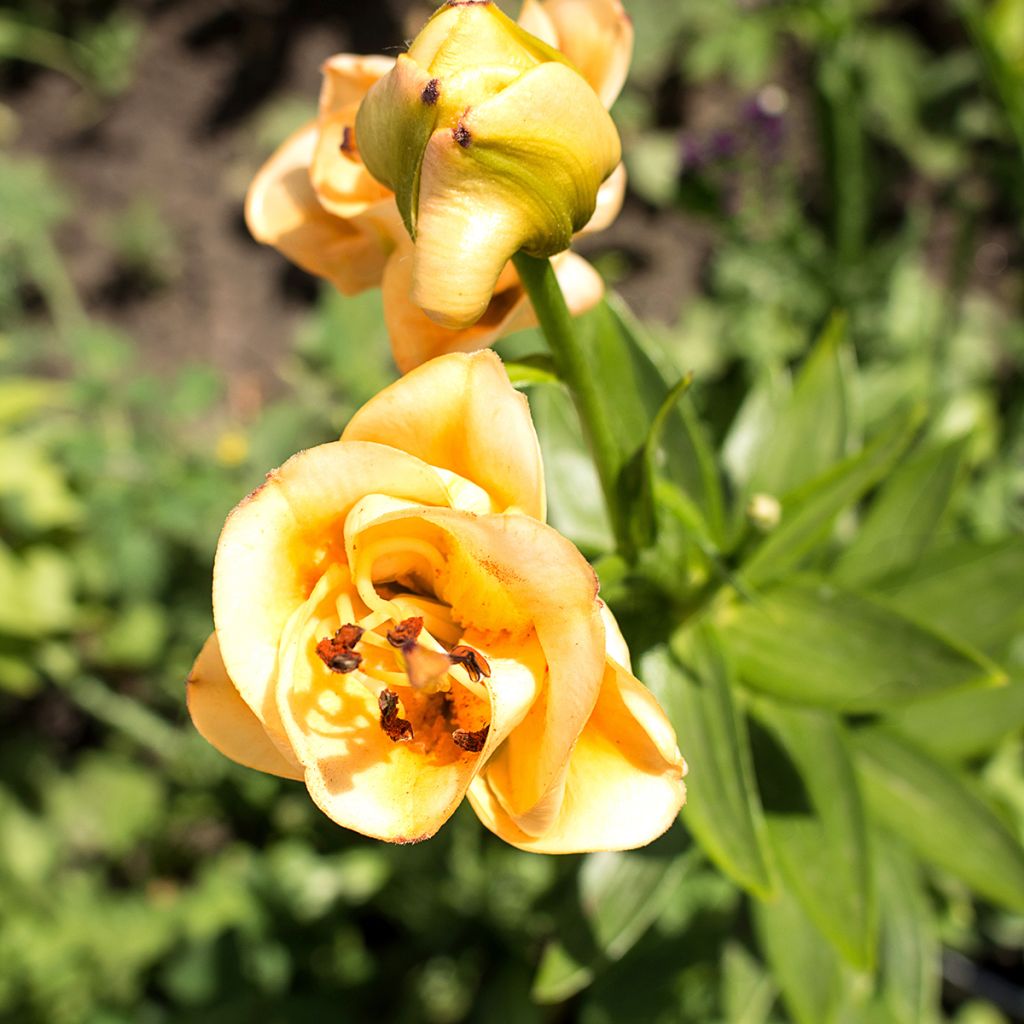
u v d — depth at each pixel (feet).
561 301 0.79
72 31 2.98
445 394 0.68
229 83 3.00
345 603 0.70
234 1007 2.02
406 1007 2.05
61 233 2.91
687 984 1.76
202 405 2.16
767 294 2.34
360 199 0.85
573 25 0.82
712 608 1.20
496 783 0.73
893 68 2.63
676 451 1.25
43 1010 2.02
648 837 0.70
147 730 2.27
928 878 1.70
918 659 1.11
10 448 2.12
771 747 1.25
